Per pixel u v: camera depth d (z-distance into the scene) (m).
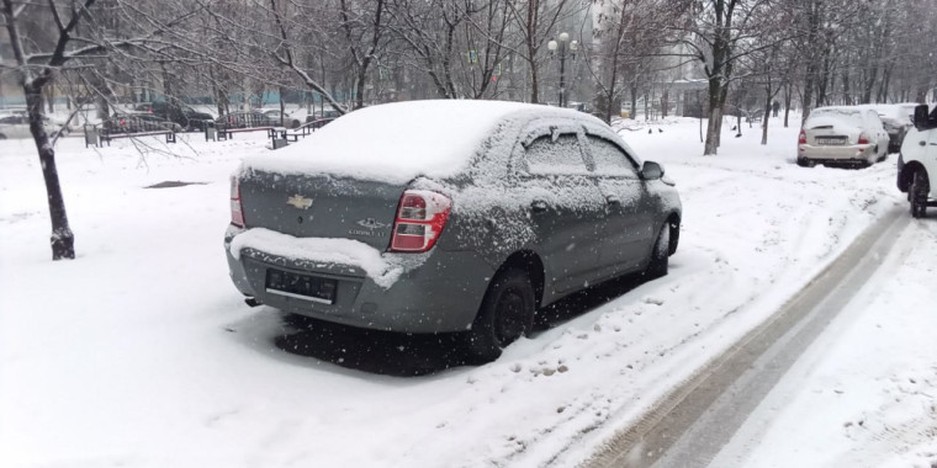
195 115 8.21
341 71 12.25
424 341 4.87
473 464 3.31
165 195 11.40
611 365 4.53
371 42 11.56
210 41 7.56
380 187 4.05
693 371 4.50
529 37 11.39
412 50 12.27
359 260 3.99
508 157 4.67
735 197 12.16
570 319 5.57
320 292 4.14
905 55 37.34
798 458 3.44
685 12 18.69
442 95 11.79
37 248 7.62
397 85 14.88
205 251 7.26
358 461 3.28
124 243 7.68
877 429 3.70
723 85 20.23
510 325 4.68
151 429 3.47
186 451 3.29
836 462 3.38
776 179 14.81
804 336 5.16
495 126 4.71
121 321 4.98
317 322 5.15
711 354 4.80
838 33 21.53
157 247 7.45
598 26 19.89
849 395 4.12
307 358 4.49
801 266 7.38
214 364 4.26
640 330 5.21
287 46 10.04
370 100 12.80
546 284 4.93
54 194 6.87
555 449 3.50
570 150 5.47
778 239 8.71
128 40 6.51
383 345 4.78
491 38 11.48
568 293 5.33
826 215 10.37
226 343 4.61
